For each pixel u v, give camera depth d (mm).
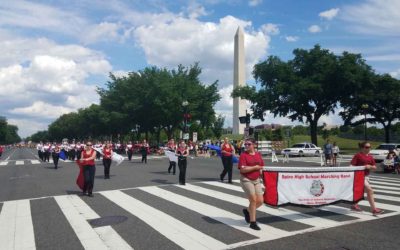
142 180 18406
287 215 10000
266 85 58000
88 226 9117
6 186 17312
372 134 99312
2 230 8969
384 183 17766
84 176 13617
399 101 62750
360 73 53688
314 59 55750
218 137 81125
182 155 16484
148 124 60594
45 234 8531
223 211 10641
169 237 8031
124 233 8414
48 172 24562
